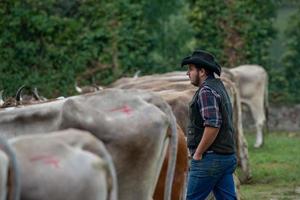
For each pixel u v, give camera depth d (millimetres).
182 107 14273
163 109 10594
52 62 28000
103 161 8117
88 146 8234
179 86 15828
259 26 30562
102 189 8070
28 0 27859
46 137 8180
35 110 10633
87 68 28422
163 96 14414
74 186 7922
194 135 11617
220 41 30562
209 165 11500
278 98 31344
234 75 24344
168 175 10602
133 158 10258
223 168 11562
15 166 7656
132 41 28750
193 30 30719
